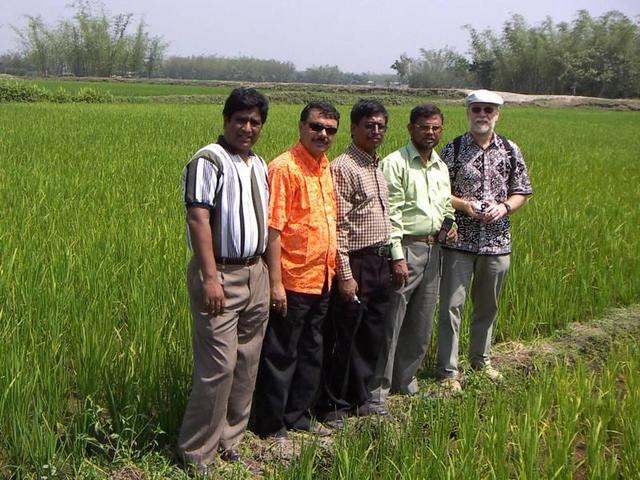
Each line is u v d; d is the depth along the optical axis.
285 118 26.34
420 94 57.03
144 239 7.22
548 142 21.17
